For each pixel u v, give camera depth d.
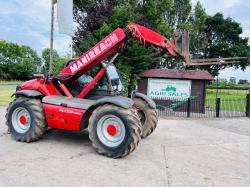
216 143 6.92
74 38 16.09
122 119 5.16
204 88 14.16
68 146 5.94
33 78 6.89
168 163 5.15
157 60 15.31
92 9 17.05
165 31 21.09
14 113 6.23
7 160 4.91
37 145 5.93
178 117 11.56
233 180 4.46
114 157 5.25
